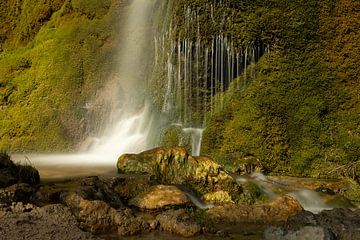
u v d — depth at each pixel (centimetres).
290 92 1953
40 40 2925
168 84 2195
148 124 2270
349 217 1247
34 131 2525
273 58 1997
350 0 1998
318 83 1956
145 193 1425
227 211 1340
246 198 1530
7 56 3069
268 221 1320
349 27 1988
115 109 2509
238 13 2008
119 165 1662
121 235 1180
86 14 2834
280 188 1600
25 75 2755
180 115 2114
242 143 1891
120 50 2616
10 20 3344
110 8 2752
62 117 2536
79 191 1321
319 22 2002
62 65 2670
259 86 1972
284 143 1898
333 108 1933
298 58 1986
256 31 2002
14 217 1180
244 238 1191
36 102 2614
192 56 2062
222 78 2050
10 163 1528
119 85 2550
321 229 1130
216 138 1944
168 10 2214
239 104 1972
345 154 1841
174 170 1583
